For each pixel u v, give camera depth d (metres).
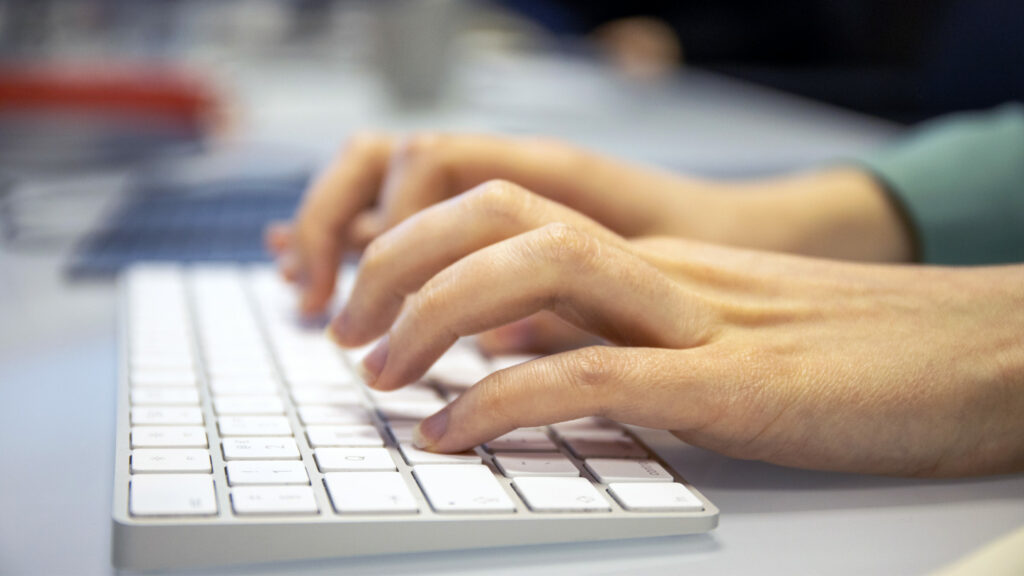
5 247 0.74
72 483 0.36
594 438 0.39
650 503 0.33
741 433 0.36
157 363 0.46
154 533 0.29
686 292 0.39
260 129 1.26
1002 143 0.74
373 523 0.31
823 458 0.37
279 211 0.84
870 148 1.21
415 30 1.39
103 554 0.31
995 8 1.80
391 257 0.42
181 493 0.31
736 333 0.38
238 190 0.93
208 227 0.78
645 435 0.41
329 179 0.63
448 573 0.30
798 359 0.37
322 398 0.42
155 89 1.17
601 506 0.32
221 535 0.30
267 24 1.98
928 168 0.73
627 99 1.62
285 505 0.31
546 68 1.98
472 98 1.51
